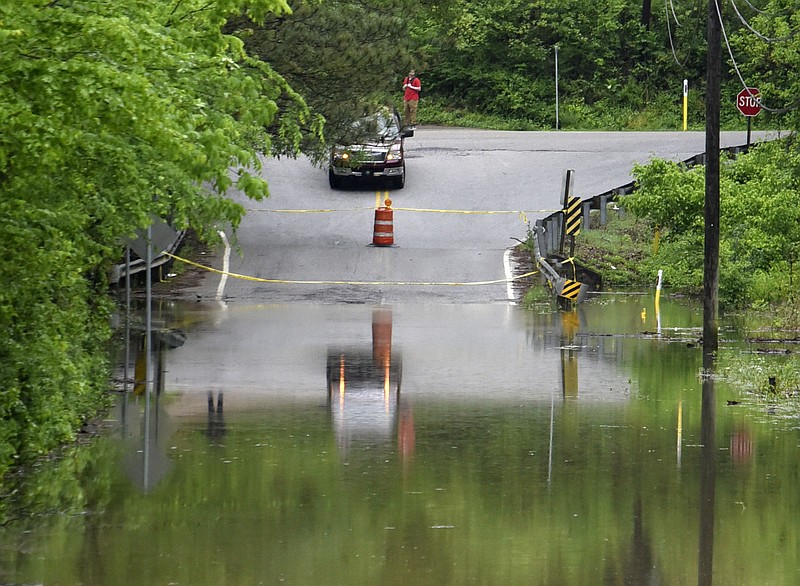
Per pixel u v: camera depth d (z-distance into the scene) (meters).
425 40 194.12
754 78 126.56
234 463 39.56
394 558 28.92
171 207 43.50
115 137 30.22
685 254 96.38
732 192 95.25
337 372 58.88
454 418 47.66
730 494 35.44
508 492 35.69
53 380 40.00
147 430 44.88
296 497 35.00
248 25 85.31
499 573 27.70
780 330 76.25
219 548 29.77
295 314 82.25
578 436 44.16
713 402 51.28
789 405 50.59
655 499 34.81
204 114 29.95
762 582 27.05
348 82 93.88
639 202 96.50
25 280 34.62
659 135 157.25
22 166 27.19
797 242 89.75
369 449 41.88
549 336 72.94
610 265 105.19
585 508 33.81
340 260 102.44
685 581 27.11
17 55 25.19
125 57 26.16
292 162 139.88
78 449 41.56
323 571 27.83
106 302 52.72
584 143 150.62
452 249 106.88
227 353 64.88
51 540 30.52
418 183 130.62
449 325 77.56
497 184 129.50
